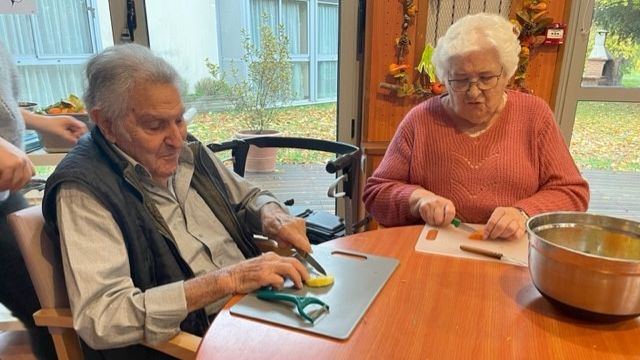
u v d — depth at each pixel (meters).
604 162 2.29
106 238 0.92
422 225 1.21
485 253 1.01
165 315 0.85
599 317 0.71
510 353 0.67
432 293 0.84
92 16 2.11
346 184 1.78
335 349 0.68
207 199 1.25
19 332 1.18
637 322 0.74
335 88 2.34
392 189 1.39
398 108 2.13
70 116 1.53
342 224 1.78
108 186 0.95
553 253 0.72
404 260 0.99
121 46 1.00
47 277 0.97
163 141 1.01
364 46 2.13
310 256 1.00
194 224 1.19
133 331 0.86
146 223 1.00
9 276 1.11
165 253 1.02
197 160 1.27
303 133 2.50
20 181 0.92
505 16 1.98
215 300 0.87
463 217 1.36
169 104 0.98
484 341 0.70
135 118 0.96
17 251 1.10
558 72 2.03
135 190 1.01
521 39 1.96
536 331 0.72
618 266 0.66
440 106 1.44
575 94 2.14
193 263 1.12
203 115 2.46
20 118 1.24
